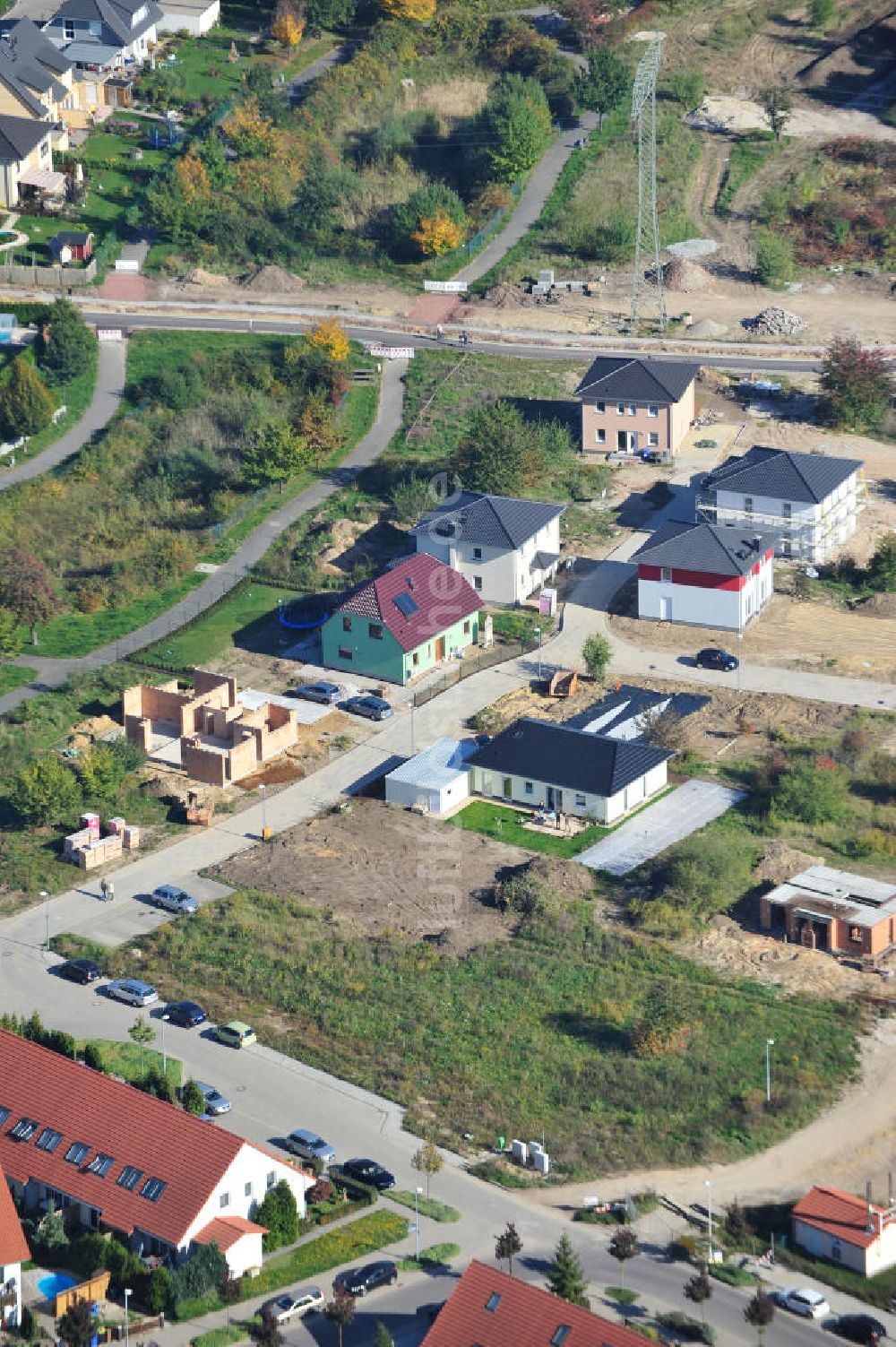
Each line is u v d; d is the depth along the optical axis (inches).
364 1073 4995.1
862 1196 4517.7
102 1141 4478.3
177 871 5905.5
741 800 6151.6
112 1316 4180.6
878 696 6737.2
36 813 6063.0
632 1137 4741.6
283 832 6092.5
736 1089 4889.3
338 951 5472.4
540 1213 4498.0
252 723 6530.5
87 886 5851.4
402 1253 4357.8
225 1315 4180.6
